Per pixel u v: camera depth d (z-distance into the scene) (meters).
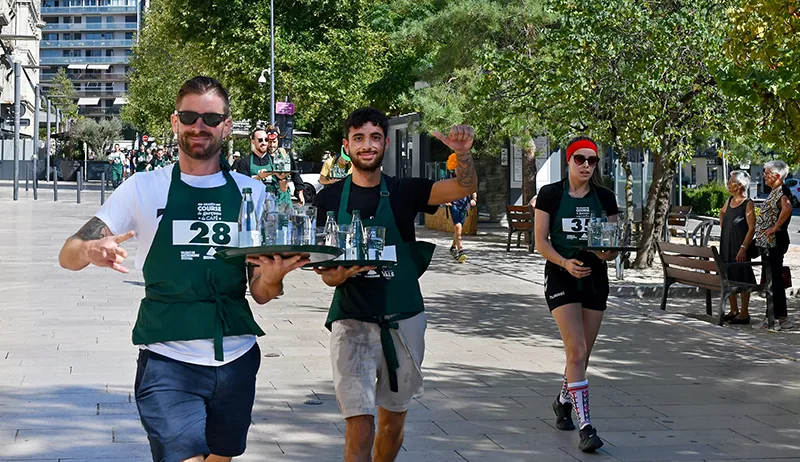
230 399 3.98
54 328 9.97
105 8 192.38
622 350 9.87
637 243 21.08
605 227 6.24
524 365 8.91
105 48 193.25
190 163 4.07
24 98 91.38
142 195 4.02
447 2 24.41
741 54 10.45
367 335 4.88
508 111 18.12
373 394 4.83
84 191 48.03
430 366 8.78
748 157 22.38
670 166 17.59
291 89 43.56
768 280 11.76
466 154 4.83
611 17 15.44
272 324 10.70
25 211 29.41
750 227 11.88
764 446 6.41
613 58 15.66
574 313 6.34
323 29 44.84
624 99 15.80
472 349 9.68
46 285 13.42
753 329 11.93
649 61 15.44
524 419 6.98
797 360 9.47
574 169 6.43
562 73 15.86
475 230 26.84
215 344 3.90
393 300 4.88
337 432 6.42
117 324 10.29
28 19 93.81
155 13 66.12
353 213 4.67
